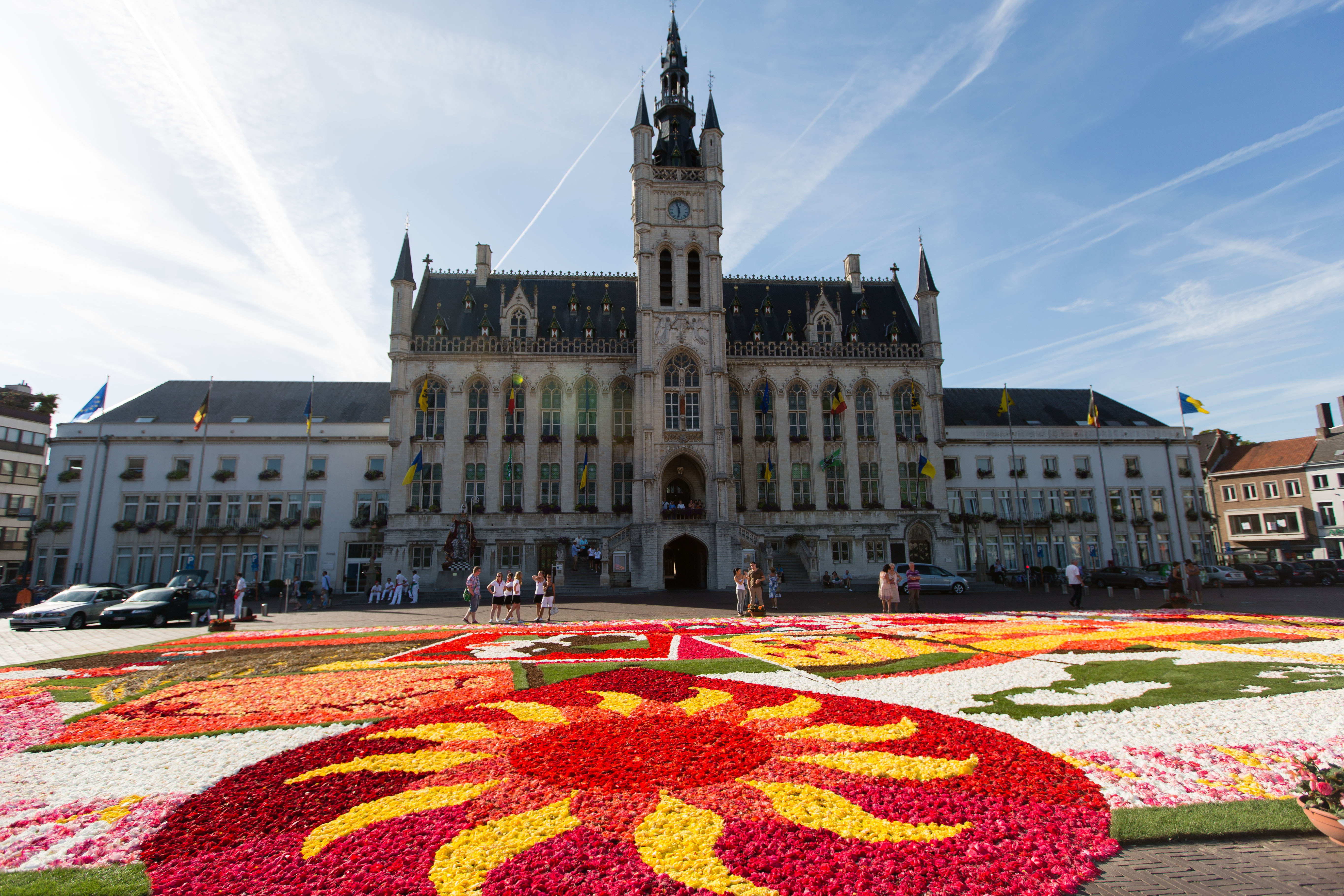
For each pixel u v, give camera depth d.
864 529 67.06
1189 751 11.50
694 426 63.09
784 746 11.50
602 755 10.96
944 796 9.38
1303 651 20.64
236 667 20.41
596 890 7.05
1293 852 8.28
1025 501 75.12
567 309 71.44
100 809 9.45
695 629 28.52
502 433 64.69
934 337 71.06
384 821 8.71
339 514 65.38
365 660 21.33
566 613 39.44
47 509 64.00
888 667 18.78
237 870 7.65
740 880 7.27
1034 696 15.22
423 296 70.25
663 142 72.44
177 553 63.75
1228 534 95.31
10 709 15.38
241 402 71.38
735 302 74.62
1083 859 7.93
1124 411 82.88
